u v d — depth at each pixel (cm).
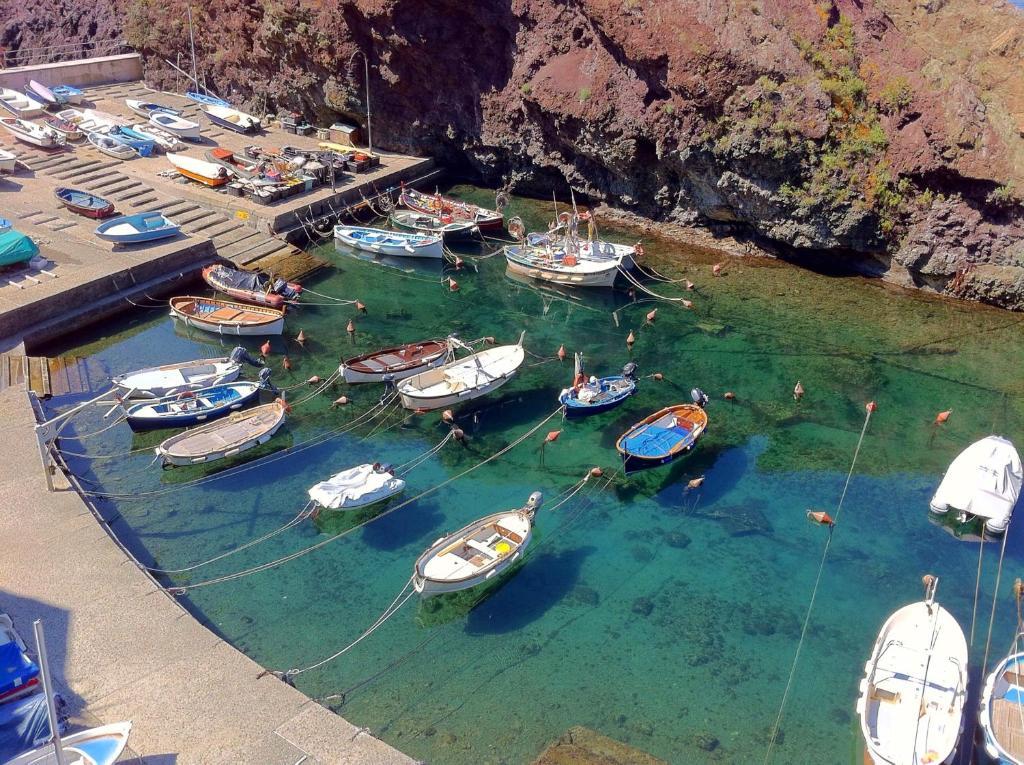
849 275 4800
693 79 4569
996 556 2992
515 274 4822
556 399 3803
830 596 2820
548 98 5156
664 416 3516
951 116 4359
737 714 2416
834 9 4644
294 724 2156
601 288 4641
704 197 5003
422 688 2475
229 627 2653
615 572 2912
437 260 4912
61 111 5997
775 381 3906
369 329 4291
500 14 5303
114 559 2662
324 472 3334
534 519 3120
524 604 2781
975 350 4116
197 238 4759
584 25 5059
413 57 5494
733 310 4466
